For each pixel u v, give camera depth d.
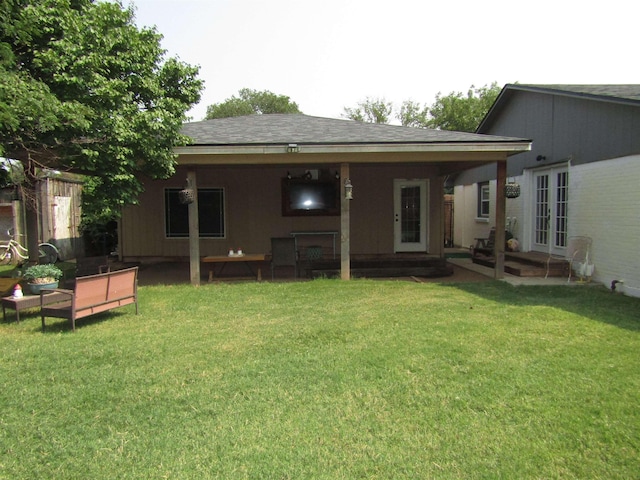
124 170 6.92
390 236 12.02
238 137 8.54
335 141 7.94
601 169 8.10
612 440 2.73
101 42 6.53
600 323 5.32
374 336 4.84
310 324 5.41
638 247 7.13
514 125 11.72
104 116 6.32
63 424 2.99
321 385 3.56
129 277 5.95
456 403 3.23
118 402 3.31
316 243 11.98
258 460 2.58
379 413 3.11
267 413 3.12
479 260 11.38
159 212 11.86
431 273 9.12
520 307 6.20
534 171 10.88
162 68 7.66
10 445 2.74
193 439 2.80
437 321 5.44
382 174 11.91
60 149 6.40
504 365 3.93
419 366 3.92
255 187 11.84
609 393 3.36
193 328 5.33
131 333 5.12
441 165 11.57
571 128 9.09
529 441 2.74
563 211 9.62
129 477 2.44
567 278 8.80
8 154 6.28
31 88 5.48
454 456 2.60
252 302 6.79
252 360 4.15
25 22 5.84
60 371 3.90
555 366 3.91
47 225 12.47
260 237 11.94
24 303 5.60
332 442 2.76
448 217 17.11
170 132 7.16
